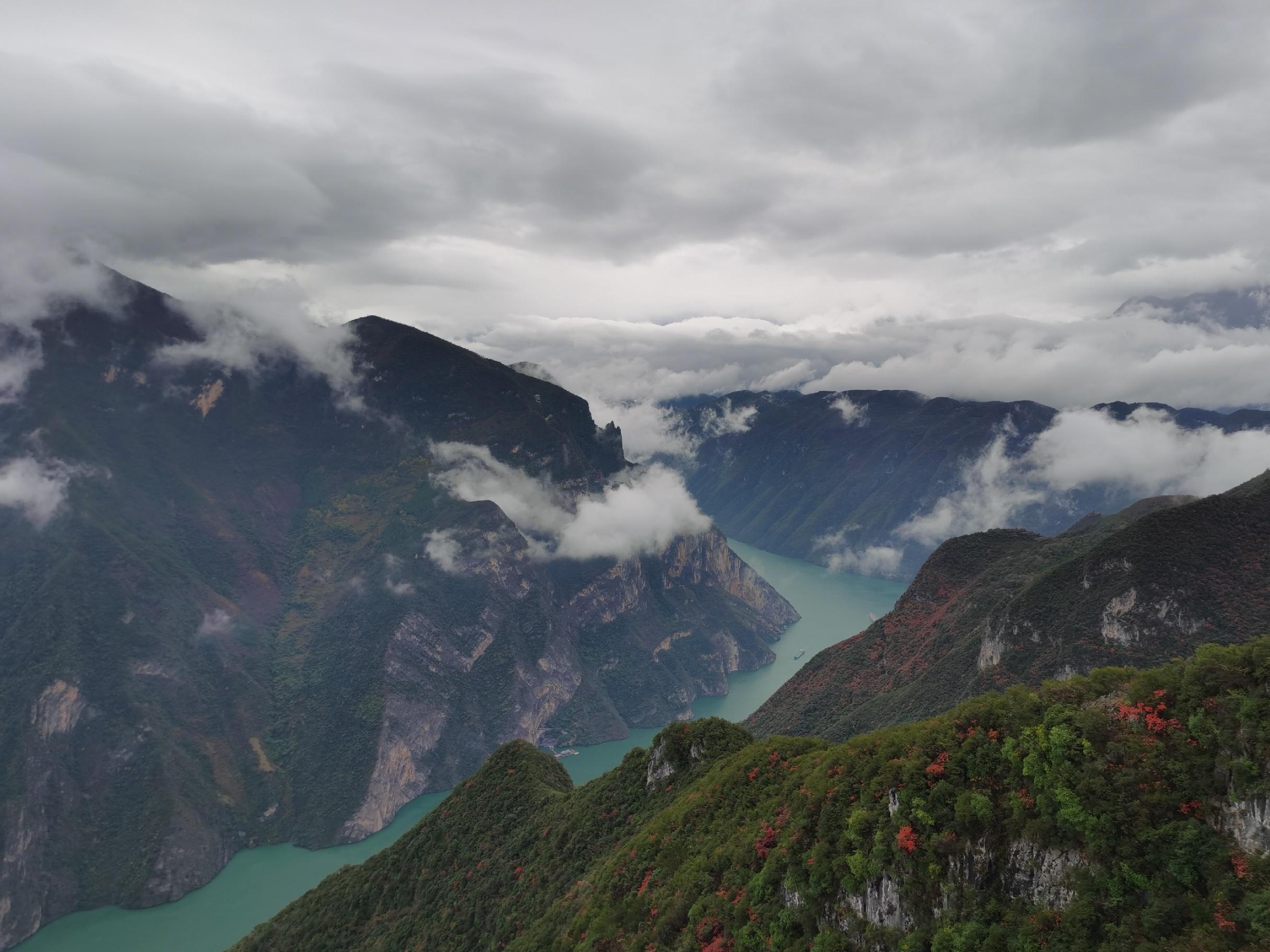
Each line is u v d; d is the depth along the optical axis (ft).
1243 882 164.04
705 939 256.93
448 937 430.20
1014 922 187.11
